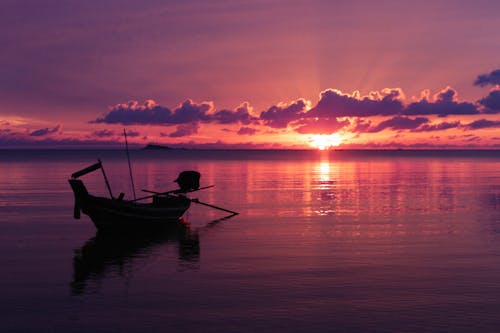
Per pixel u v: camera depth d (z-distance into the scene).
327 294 18.86
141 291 19.25
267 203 48.41
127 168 122.50
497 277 21.25
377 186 68.38
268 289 19.48
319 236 30.89
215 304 17.73
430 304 17.73
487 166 137.00
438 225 35.03
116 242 29.39
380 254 25.67
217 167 131.12
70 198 51.56
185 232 32.88
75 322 16.02
